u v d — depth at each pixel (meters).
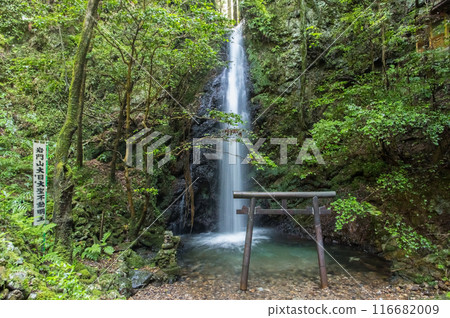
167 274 5.27
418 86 5.57
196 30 5.69
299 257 6.64
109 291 3.97
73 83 4.29
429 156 6.44
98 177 7.80
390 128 4.96
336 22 10.19
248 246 4.88
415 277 4.82
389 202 6.56
